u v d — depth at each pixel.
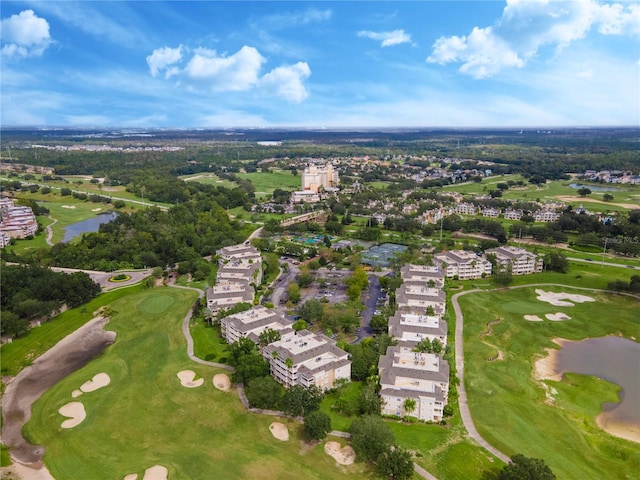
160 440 172.25
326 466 159.75
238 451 166.12
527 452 167.50
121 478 153.38
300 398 182.75
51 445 170.62
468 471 156.88
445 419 185.75
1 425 183.00
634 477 157.75
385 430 164.00
